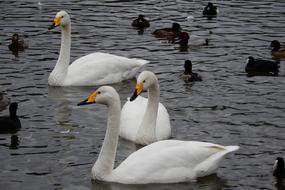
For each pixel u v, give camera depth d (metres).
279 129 19.91
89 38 30.38
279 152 18.16
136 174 15.94
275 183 16.28
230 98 23.02
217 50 29.34
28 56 27.81
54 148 18.33
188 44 30.06
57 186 15.88
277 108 21.89
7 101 22.22
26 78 25.00
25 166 17.06
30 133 19.48
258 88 24.22
